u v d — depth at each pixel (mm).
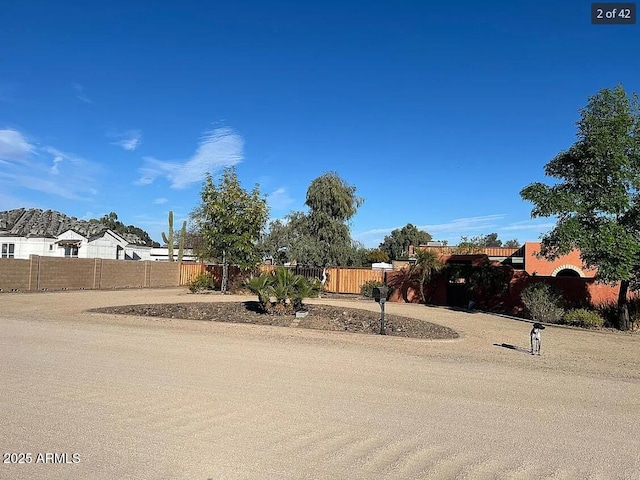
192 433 5566
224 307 19969
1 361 9156
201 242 46156
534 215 17891
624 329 18172
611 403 7523
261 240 33906
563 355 12172
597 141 17062
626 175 16875
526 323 19344
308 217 35688
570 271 35656
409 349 12234
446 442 5512
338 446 5281
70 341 11719
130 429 5652
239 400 6938
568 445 5547
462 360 10945
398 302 29141
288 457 4945
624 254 16359
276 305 18266
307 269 34688
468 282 26234
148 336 12930
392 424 6086
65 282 30969
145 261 37406
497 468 4824
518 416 6645
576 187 18203
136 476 4441
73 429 5613
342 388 7871
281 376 8578
